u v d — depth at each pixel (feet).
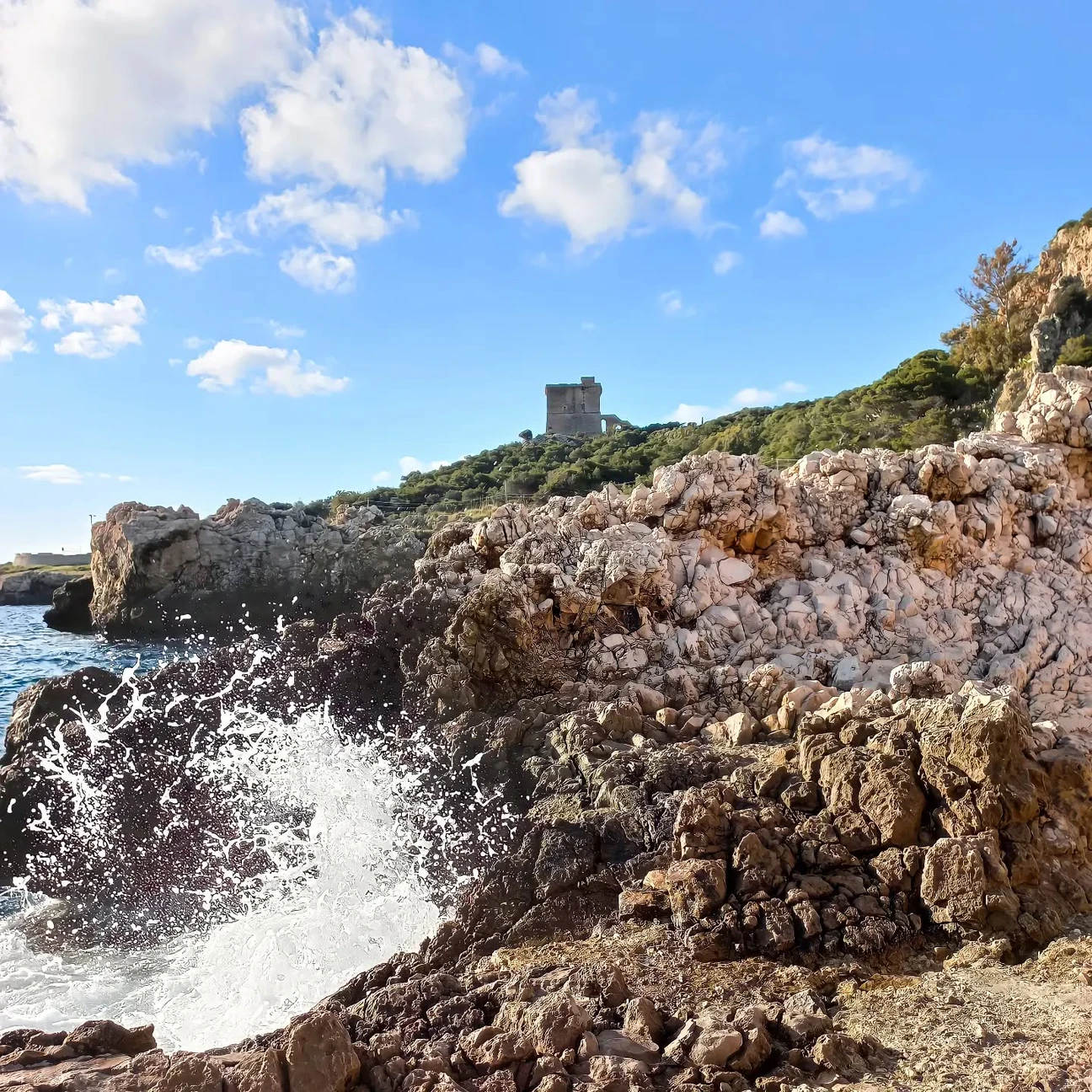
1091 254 151.23
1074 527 34.91
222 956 22.39
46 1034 14.97
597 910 19.90
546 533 31.94
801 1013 14.83
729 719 25.71
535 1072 13.33
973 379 143.64
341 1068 12.99
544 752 25.26
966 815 18.69
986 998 15.39
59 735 29.25
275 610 125.70
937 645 29.99
